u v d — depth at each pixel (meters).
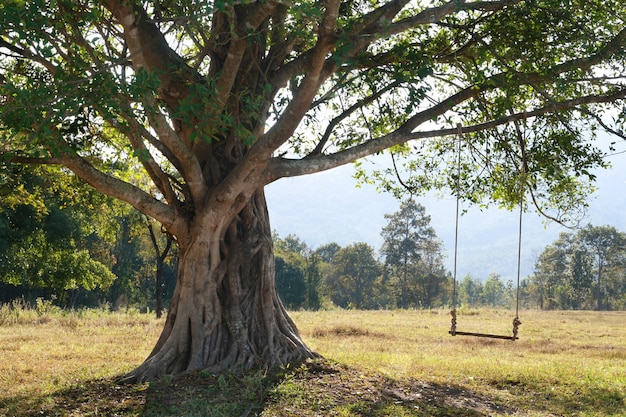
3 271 40.53
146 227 33.69
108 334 21.52
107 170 15.32
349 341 20.62
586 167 14.42
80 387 11.12
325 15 9.94
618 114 12.88
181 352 12.03
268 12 10.79
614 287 117.06
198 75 12.06
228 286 12.52
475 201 16.16
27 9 8.68
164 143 11.37
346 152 12.49
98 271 45.56
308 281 94.94
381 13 10.77
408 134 12.80
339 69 12.67
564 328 33.00
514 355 18.84
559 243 122.94
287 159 12.30
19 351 16.42
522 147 13.39
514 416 10.45
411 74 11.26
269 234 13.23
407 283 104.94
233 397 10.36
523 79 12.60
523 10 12.80
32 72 13.07
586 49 12.69
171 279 72.88
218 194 12.01
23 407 9.89
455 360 16.08
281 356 12.41
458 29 13.69
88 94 8.88
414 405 10.48
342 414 9.54
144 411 9.69
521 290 137.62
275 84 12.69
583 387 12.89
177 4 11.80
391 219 107.56
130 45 10.66
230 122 9.68
